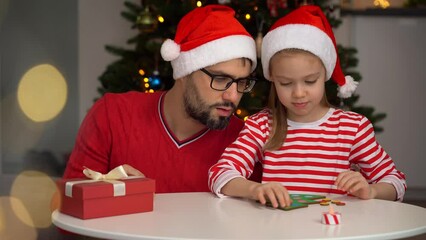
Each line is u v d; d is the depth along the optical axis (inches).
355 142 58.7
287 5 119.6
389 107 167.2
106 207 42.1
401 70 166.2
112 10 167.3
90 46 167.6
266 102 108.5
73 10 167.0
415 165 167.3
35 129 156.3
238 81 59.6
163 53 62.2
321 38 57.5
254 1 111.7
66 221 40.6
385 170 58.1
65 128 160.6
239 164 57.3
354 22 166.1
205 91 59.3
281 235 36.4
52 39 164.4
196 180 64.2
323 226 39.3
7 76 157.0
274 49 57.8
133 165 65.3
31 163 145.1
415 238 99.6
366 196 50.6
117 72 118.6
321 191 57.8
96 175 44.8
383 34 165.8
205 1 112.1
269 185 47.1
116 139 65.8
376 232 37.7
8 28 158.4
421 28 164.9
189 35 61.7
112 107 67.2
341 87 64.4
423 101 166.1
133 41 125.1
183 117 64.1
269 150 59.5
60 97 162.4
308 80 56.6
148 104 67.3
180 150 64.9
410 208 46.6
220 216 42.5
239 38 59.9
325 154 58.6
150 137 65.5
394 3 170.2
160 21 114.2
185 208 45.8
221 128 60.7
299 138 59.2
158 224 39.6
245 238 35.5
